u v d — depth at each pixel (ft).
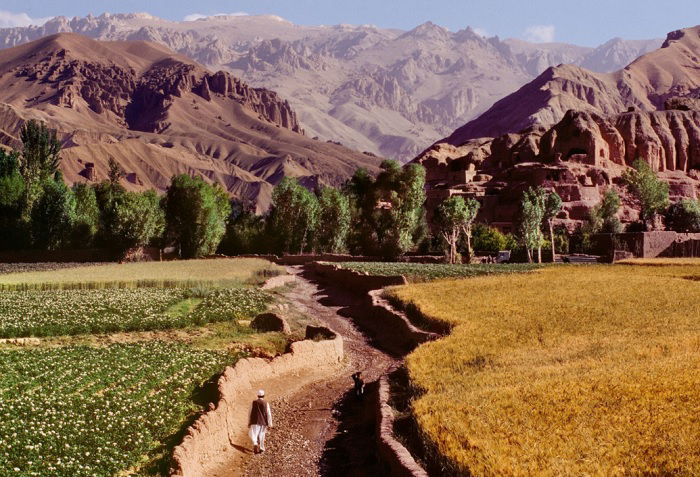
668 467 60.80
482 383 94.27
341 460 86.79
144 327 164.86
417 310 174.19
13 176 451.53
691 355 101.40
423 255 414.62
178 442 80.94
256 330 169.27
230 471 83.15
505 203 522.88
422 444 75.72
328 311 220.84
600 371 93.86
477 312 163.53
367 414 103.30
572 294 185.57
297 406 113.39
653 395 80.33
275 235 444.14
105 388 103.65
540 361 107.86
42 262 400.67
